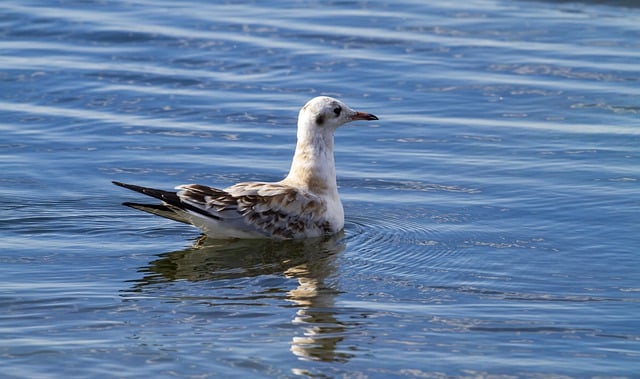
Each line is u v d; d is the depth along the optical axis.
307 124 15.48
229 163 18.23
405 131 19.66
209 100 21.03
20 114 20.30
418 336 12.09
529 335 12.14
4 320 12.43
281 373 11.20
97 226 15.67
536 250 14.75
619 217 15.80
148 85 21.75
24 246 14.82
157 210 14.77
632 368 11.35
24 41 23.94
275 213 15.12
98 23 24.95
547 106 20.69
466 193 16.92
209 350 11.70
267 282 13.68
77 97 21.14
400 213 16.23
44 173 17.64
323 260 14.49
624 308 12.85
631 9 26.17
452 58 23.11
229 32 24.50
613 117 20.09
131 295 13.20
